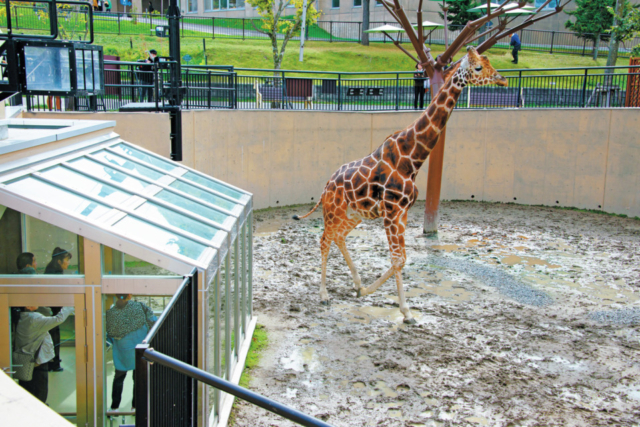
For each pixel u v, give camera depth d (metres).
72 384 4.49
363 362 6.49
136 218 4.77
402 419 5.32
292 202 15.57
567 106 15.59
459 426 5.21
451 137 16.14
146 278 4.36
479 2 29.38
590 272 10.01
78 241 4.33
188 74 12.86
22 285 4.30
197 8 39.72
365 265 10.36
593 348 6.93
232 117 13.53
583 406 5.59
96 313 4.39
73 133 5.64
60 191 4.60
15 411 2.10
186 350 4.07
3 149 4.33
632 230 13.18
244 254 6.73
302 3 26.59
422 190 16.61
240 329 6.50
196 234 5.01
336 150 15.75
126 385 4.50
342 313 8.04
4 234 4.28
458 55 29.47
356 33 35.09
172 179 6.36
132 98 12.49
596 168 15.06
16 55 5.88
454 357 6.63
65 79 6.03
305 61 28.50
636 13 20.84
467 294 8.87
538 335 7.29
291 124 15.16
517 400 5.68
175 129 9.94
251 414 5.45
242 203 6.67
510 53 29.42
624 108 14.48
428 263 10.52
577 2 29.02
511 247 11.68
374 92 15.96
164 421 3.38
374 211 7.83
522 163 15.90
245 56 27.94
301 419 2.43
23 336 4.40
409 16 30.50
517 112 15.74
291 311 8.09
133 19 31.66
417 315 7.97
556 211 15.18
